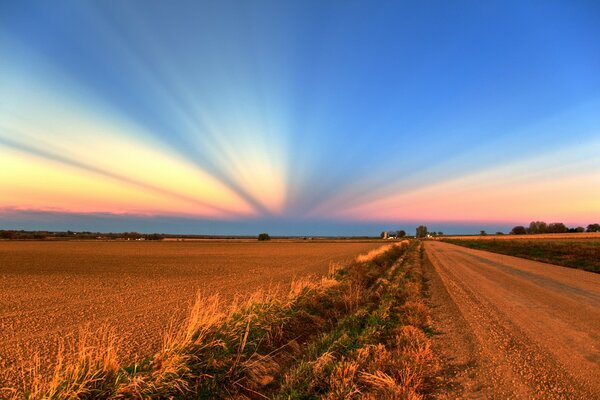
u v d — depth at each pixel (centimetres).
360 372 523
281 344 722
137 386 443
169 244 8288
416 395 458
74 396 409
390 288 1296
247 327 643
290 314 847
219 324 639
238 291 1428
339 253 4522
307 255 4116
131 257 3725
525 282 1598
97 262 3053
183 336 578
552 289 1393
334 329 786
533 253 3550
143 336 787
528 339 733
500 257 3331
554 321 884
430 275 1880
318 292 1092
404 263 2575
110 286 1614
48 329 862
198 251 5091
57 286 1620
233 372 547
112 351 552
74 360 622
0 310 1096
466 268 2262
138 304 1180
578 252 3080
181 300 1247
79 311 1073
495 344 700
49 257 3638
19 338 784
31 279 1880
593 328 818
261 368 576
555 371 563
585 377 539
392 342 697
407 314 909
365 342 661
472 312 988
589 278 1738
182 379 488
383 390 475
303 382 502
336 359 584
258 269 2423
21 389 513
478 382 523
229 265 2764
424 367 544
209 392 493
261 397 501
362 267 1792
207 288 1529
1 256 3756
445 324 859
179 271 2292
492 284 1539
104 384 447
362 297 1146
